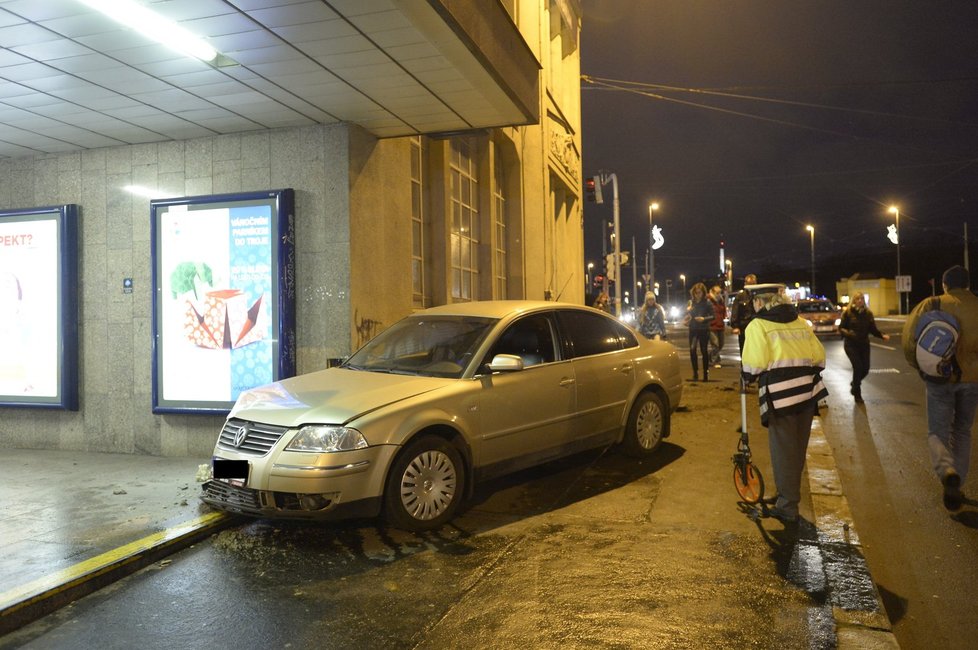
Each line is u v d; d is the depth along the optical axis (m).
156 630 4.13
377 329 8.89
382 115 8.13
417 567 4.93
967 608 4.32
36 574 4.68
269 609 4.35
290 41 6.10
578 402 6.90
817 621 3.97
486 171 15.13
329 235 8.30
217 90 7.13
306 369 8.33
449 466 5.73
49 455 8.66
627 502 6.30
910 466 7.60
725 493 6.48
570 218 24.27
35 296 8.93
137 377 8.77
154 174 8.80
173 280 8.49
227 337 8.36
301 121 8.23
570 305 7.34
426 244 12.49
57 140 8.60
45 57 6.18
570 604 4.27
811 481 6.64
